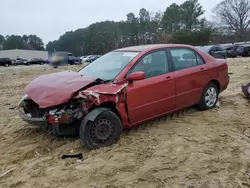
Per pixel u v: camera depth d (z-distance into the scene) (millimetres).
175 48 6004
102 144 4773
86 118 4637
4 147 5188
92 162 4262
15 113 7617
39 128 6012
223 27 77562
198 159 4223
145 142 4902
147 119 5395
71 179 3846
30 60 54750
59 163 4336
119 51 6059
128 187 3584
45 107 4547
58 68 30922
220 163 4090
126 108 5016
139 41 96312
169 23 88000
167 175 3818
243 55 33469
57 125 4695
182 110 6645
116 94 4855
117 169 4031
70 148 4863
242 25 75625
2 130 6145
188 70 6027
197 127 5570
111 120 4836
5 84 16031
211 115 6262
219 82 6738
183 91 5910
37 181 3852
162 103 5523
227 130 5359
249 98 7652
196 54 6371
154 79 5391
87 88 4770
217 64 6688
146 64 5434
